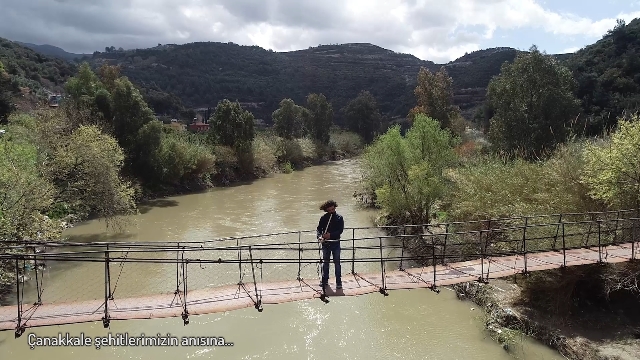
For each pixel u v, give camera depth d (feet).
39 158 66.54
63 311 27.20
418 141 72.95
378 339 40.01
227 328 42.19
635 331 37.11
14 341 38.06
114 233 72.64
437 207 73.26
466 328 41.81
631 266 39.70
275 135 189.57
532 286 42.73
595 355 34.40
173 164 112.98
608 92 130.41
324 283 31.27
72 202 71.97
